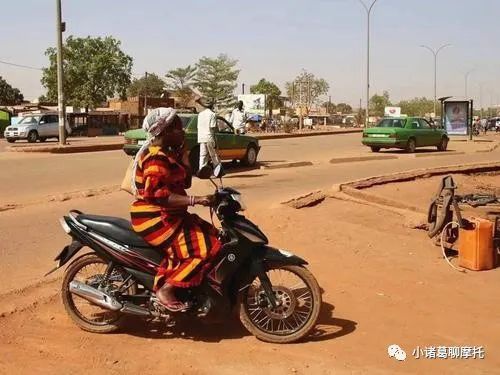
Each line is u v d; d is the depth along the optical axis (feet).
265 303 15.87
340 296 20.13
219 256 15.30
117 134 195.93
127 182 15.72
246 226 15.39
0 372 14.06
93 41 236.43
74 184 48.85
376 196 36.35
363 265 23.95
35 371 14.16
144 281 15.78
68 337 16.26
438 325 17.74
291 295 16.11
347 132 181.16
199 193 41.19
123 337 16.37
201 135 45.65
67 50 230.89
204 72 292.40
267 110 264.93
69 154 81.66
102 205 36.63
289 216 30.66
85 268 18.10
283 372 14.32
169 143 15.30
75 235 16.07
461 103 130.93
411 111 385.29
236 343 16.01
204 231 15.46
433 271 23.73
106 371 14.23
